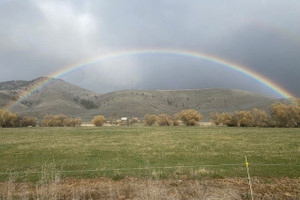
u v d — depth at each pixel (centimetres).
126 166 1305
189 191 866
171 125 7612
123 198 811
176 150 1906
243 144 2262
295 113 5906
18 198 816
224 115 6819
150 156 1630
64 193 874
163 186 922
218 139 2803
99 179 1051
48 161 1505
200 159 1500
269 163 1350
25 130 4944
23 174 1138
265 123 6291
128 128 5634
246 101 18950
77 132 4244
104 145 2311
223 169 1185
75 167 1293
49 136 3428
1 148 2131
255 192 859
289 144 2231
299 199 796
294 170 1157
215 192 854
